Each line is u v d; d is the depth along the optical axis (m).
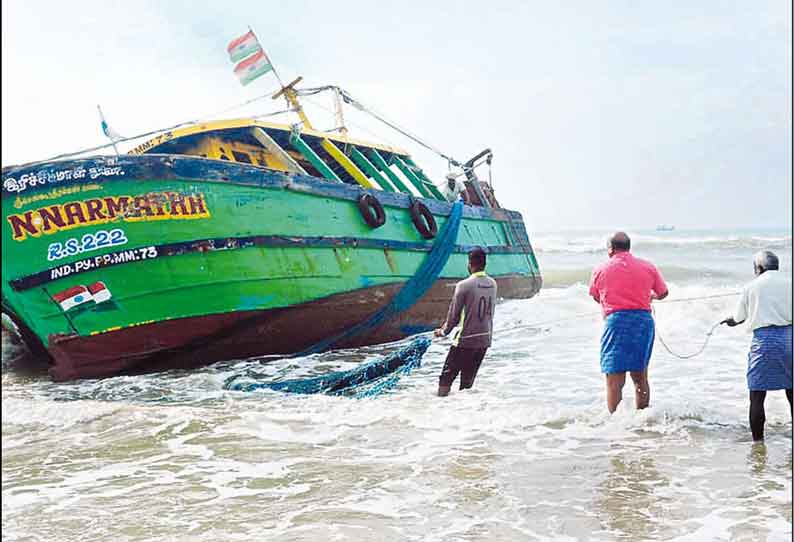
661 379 8.60
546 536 3.92
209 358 9.84
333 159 13.75
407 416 6.57
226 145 11.66
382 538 3.92
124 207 8.76
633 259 6.36
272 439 5.95
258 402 7.36
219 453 5.58
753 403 5.65
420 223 12.12
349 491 4.66
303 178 10.06
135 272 8.88
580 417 6.37
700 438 5.74
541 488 4.65
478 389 8.02
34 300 8.91
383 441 5.80
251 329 9.77
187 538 3.96
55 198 8.65
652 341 6.38
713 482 4.73
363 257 10.96
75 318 8.96
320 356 10.69
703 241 46.78
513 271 17.02
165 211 8.88
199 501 4.54
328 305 10.41
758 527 4.00
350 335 11.08
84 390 8.60
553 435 5.88
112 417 6.81
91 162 8.66
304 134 12.06
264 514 4.30
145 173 8.77
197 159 9.04
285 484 4.83
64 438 6.12
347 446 5.70
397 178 14.26
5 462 5.46
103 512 4.38
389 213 11.72
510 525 4.08
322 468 5.14
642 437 5.79
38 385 9.11
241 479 4.96
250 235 9.41
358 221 10.97
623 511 4.25
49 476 5.11
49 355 9.28
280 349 10.34
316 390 7.95
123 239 8.79
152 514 4.34
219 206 9.17
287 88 13.22
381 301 11.34
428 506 4.38
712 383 8.33
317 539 3.92
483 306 7.58
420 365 9.91
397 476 4.93
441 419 6.45
